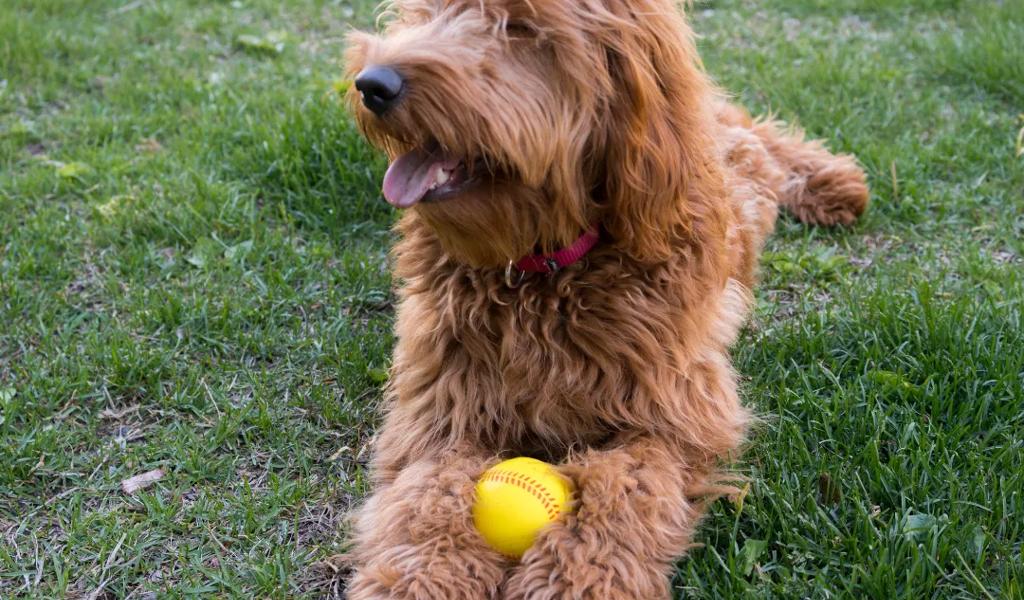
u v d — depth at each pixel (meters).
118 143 2.20
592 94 1.38
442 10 1.41
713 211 1.49
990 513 1.41
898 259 1.87
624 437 1.46
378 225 1.94
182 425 1.58
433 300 1.49
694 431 1.47
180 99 2.43
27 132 2.24
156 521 1.45
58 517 1.47
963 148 2.12
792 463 1.48
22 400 1.60
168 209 1.92
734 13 3.19
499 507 1.34
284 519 1.46
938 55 2.59
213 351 1.70
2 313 1.74
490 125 1.34
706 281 1.49
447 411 1.48
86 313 1.75
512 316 1.44
